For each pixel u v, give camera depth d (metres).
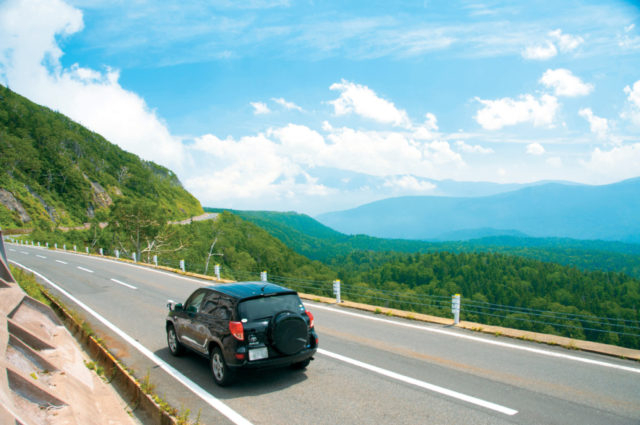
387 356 8.45
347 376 7.27
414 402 6.08
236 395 6.46
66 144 172.75
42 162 133.12
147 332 10.80
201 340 7.36
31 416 4.52
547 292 130.12
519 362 7.94
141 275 25.05
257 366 6.38
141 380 7.03
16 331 6.73
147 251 58.84
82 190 133.75
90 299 16.22
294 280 18.77
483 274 145.88
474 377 7.12
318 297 16.16
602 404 5.92
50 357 6.82
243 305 6.60
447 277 143.88
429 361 8.08
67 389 5.62
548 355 8.40
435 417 5.55
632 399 6.09
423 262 163.75
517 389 6.53
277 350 6.51
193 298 8.07
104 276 24.36
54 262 33.50
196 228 97.19
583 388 6.55
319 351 8.87
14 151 124.12
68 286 19.98
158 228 57.25
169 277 24.06
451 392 6.45
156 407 5.62
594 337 86.06
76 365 7.15
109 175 168.38
